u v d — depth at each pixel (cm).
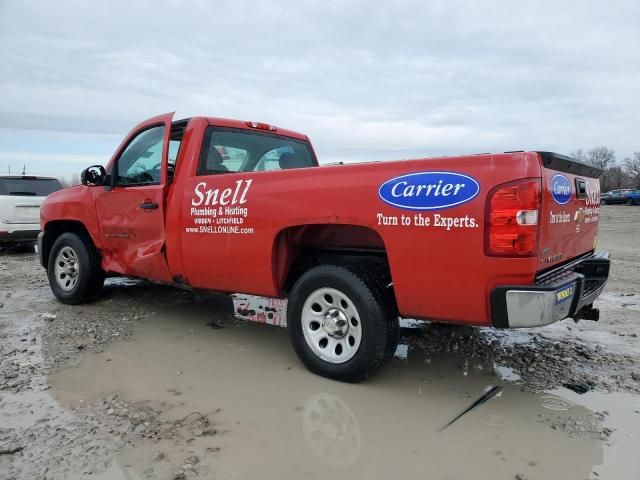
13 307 562
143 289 658
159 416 299
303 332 364
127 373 368
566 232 328
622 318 521
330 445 267
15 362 387
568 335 462
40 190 1112
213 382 352
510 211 268
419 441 271
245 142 481
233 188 386
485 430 283
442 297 296
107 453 257
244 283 390
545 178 278
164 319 516
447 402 321
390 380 357
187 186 422
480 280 280
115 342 440
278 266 374
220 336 461
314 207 337
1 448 259
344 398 326
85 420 293
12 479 233
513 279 273
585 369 378
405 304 311
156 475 238
